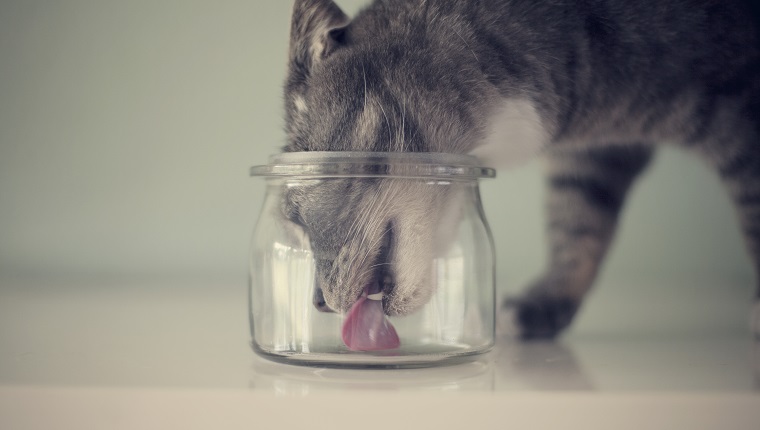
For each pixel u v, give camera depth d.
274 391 0.38
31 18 0.88
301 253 0.44
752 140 0.53
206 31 0.87
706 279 0.88
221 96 0.88
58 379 0.40
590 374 0.42
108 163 0.90
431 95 0.49
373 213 0.45
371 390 0.38
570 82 0.53
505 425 0.37
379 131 0.48
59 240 0.91
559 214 0.63
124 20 0.88
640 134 0.55
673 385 0.39
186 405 0.37
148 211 0.91
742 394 0.37
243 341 0.50
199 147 0.89
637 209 0.94
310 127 0.49
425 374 0.41
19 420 0.38
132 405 0.38
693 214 0.94
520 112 0.52
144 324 0.57
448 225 0.45
